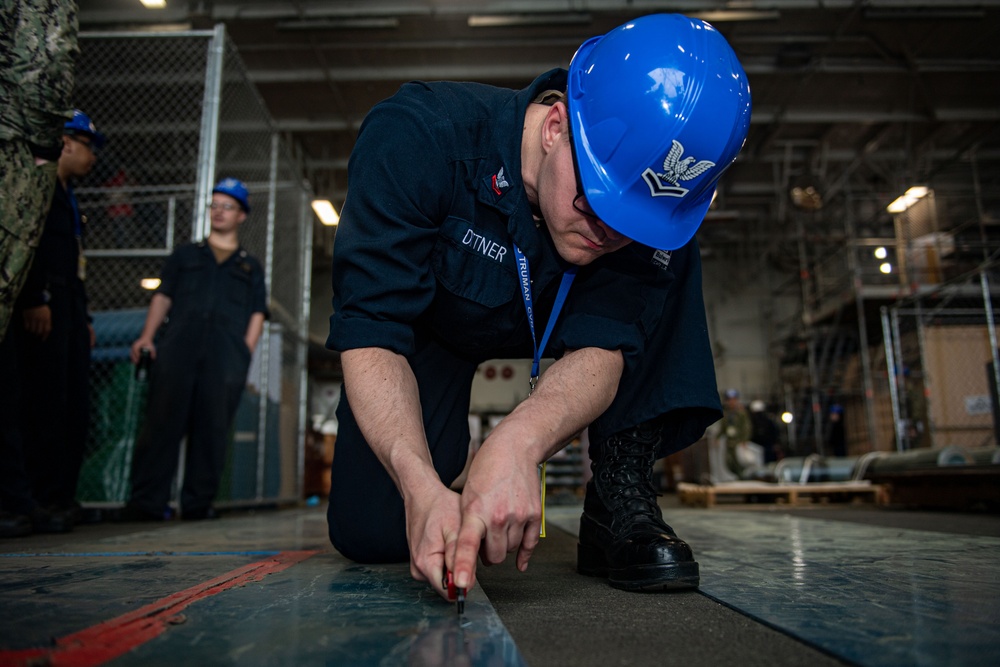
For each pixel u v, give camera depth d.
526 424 0.84
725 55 1.01
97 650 0.56
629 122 0.96
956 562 1.31
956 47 9.91
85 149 2.91
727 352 16.41
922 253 10.49
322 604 0.80
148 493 3.43
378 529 1.24
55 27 1.60
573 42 9.73
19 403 2.50
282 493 5.88
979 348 8.14
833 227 13.33
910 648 0.62
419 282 1.00
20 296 2.51
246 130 5.08
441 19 9.31
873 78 10.63
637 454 1.20
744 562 1.32
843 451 12.66
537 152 1.07
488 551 0.74
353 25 8.96
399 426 0.87
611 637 0.70
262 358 5.16
